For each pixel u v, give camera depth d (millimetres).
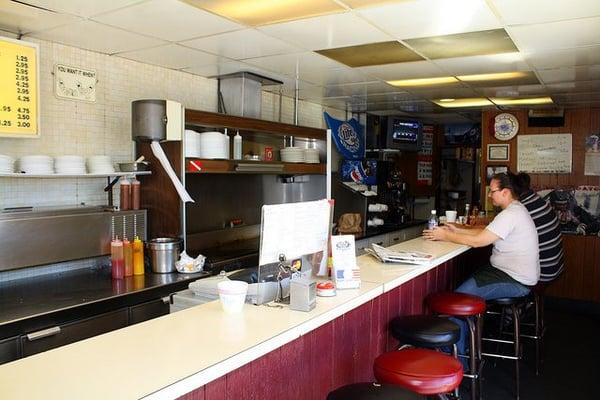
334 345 2309
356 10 2711
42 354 1442
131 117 3719
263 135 5066
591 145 6160
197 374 1303
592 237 6121
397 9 2689
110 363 1372
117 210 3475
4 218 2848
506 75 4395
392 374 1941
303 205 2188
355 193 5984
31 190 3258
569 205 6258
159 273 3473
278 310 1907
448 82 4758
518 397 3398
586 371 3963
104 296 2885
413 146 7551
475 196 8617
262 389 1812
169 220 3691
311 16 2814
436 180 8719
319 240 2330
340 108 6672
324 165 5297
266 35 3191
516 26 2971
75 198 3508
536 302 3988
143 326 1710
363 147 6625
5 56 2859
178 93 4250
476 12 2723
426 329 2461
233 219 4832
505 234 3355
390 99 5859
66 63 3395
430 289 3516
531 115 6438
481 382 3348
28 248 2961
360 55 3725
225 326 1707
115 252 3311
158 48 3494
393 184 6879
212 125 3951
